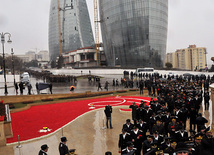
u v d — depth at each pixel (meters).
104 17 101.19
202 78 41.28
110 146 10.38
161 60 94.56
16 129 13.68
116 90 33.34
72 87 31.28
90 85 41.31
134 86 39.12
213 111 12.10
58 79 47.03
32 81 49.66
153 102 13.92
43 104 23.56
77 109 20.50
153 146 6.50
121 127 13.98
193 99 14.51
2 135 10.77
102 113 18.77
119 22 92.38
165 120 10.46
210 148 5.61
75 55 119.06
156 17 89.00
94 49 110.38
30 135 12.30
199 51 171.88
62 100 25.22
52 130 13.35
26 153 9.73
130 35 90.12
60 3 191.62
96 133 12.68
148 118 11.71
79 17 187.00
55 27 196.62
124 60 94.69
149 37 88.25
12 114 18.42
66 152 7.23
